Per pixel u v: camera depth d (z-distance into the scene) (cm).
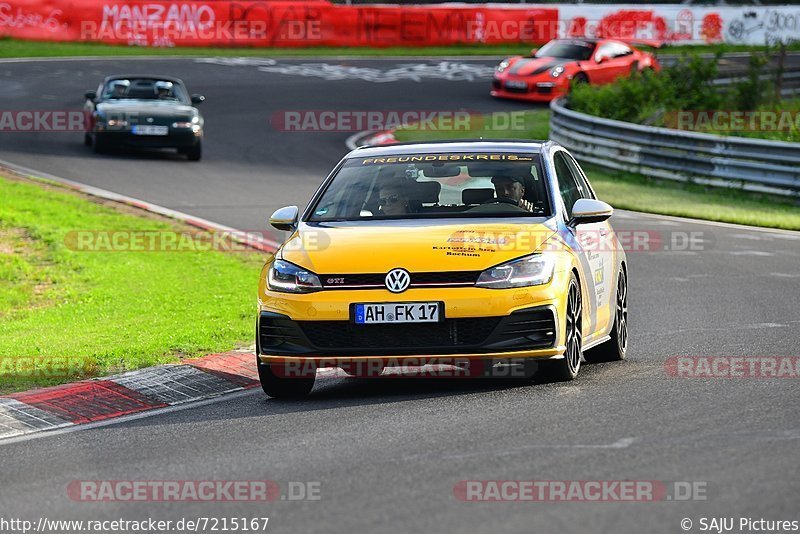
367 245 2747
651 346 3447
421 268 2662
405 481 1931
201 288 4494
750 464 1956
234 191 7075
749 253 5334
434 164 3092
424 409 2538
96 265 4944
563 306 2708
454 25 14688
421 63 13538
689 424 2275
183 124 8181
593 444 2123
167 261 5059
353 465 2064
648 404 2488
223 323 3800
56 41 13850
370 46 14525
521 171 3028
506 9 14725
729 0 14900
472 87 11981
